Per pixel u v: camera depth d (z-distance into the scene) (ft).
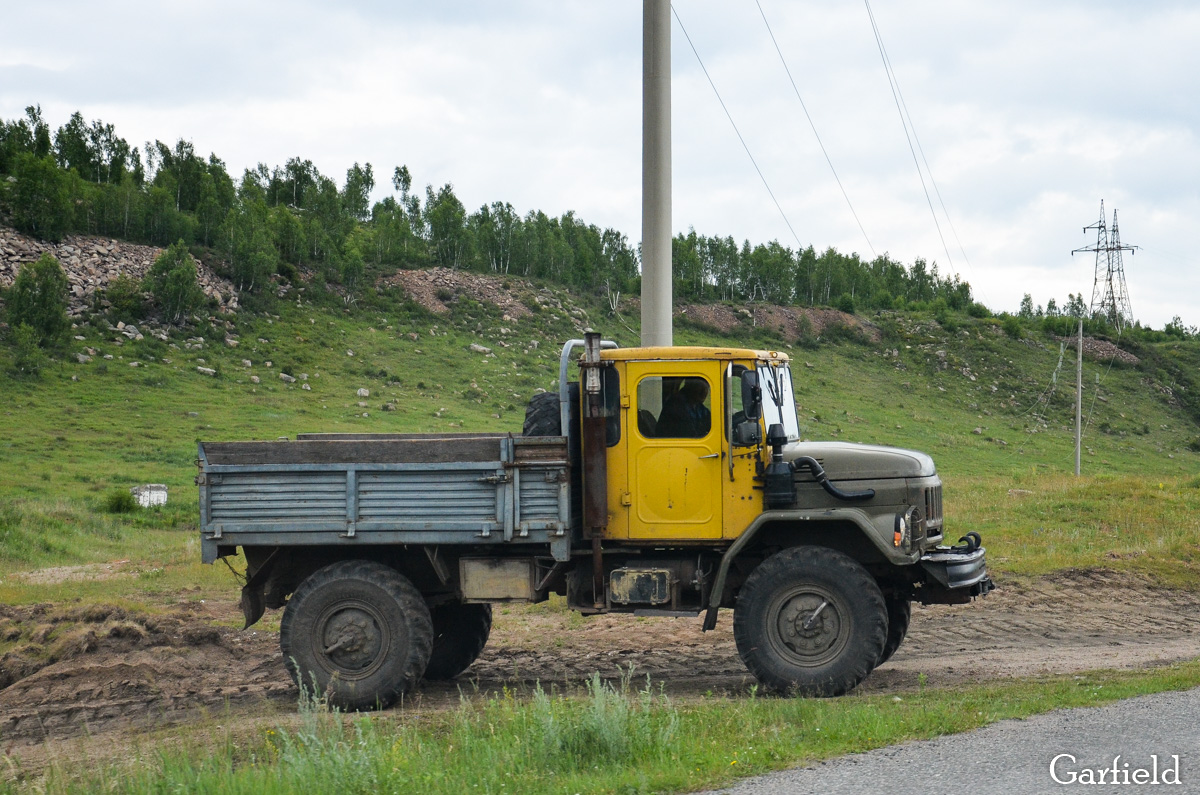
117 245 318.86
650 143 42.22
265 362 265.34
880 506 28.19
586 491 28.09
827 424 271.28
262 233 330.95
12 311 244.42
